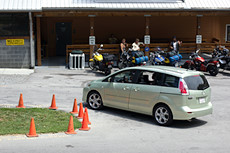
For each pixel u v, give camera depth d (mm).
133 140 8188
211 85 16516
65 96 13359
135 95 10195
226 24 26938
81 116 10250
